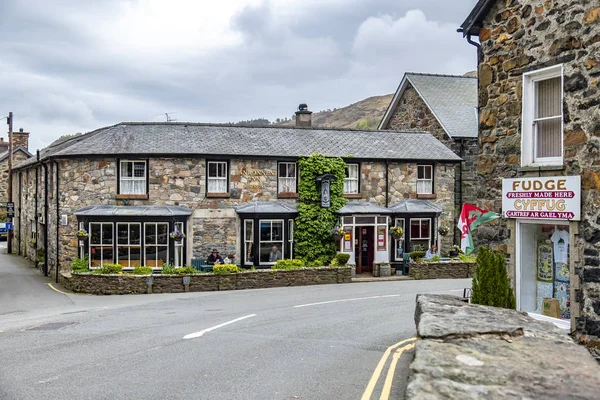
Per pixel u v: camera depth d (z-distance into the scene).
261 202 24.92
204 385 8.08
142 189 23.78
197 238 23.94
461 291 20.06
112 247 22.92
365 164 26.56
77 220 23.64
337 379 8.29
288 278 22.61
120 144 24.02
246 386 8.00
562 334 6.92
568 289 9.43
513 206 10.22
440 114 31.91
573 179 9.02
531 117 10.14
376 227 26.25
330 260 25.52
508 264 10.38
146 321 14.11
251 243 24.53
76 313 15.92
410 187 27.25
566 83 9.28
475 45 11.52
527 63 10.12
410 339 11.45
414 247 26.84
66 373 8.88
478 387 5.07
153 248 23.16
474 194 30.38
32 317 15.57
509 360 5.84
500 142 10.73
